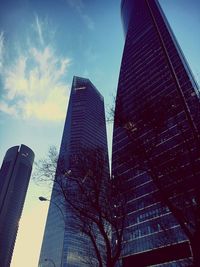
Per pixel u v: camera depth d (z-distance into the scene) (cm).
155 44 12012
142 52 12594
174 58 9381
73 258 13800
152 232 7994
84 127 17525
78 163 1831
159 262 7438
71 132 17088
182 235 7056
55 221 16325
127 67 12838
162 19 12688
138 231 8400
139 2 16812
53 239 15588
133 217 8806
